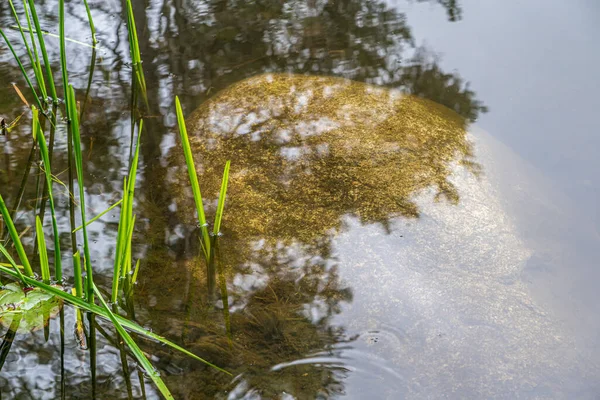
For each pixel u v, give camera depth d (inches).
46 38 188.5
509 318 98.7
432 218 115.3
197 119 145.9
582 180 138.6
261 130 137.1
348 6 221.0
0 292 102.0
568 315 101.0
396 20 211.0
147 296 104.4
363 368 90.9
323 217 115.8
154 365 90.4
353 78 172.1
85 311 101.0
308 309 100.3
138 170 135.1
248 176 126.3
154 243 115.6
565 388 88.4
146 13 209.5
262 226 115.8
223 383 87.7
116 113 155.8
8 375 87.9
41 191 128.0
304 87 154.2
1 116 150.6
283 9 216.5
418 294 102.0
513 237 114.9
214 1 219.8
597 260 114.3
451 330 96.3
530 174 137.9
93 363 90.7
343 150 129.5
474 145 138.6
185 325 98.3
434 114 147.9
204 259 111.0
